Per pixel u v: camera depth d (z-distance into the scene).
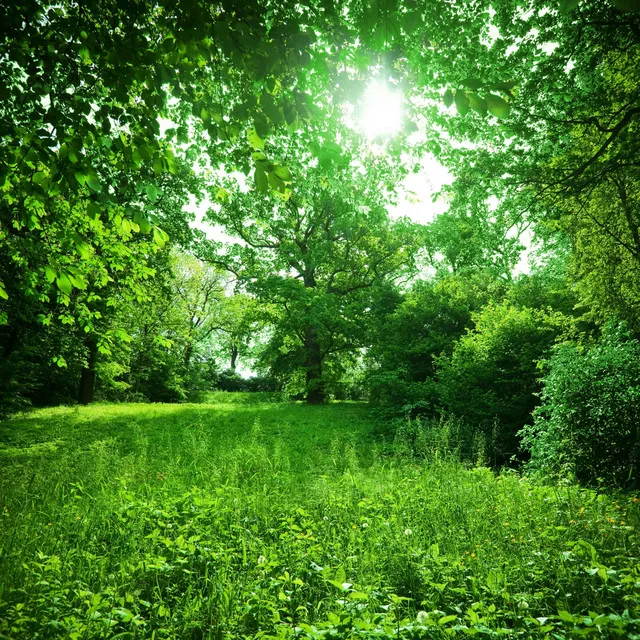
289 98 3.21
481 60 7.20
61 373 20.56
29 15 3.59
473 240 11.67
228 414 16.61
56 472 7.93
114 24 3.88
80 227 6.26
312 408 18.42
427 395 14.35
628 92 8.48
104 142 3.96
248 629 3.30
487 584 3.70
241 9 3.04
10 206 5.65
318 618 3.45
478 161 10.12
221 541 4.94
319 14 4.05
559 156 9.72
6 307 12.17
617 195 10.23
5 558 4.12
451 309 18.56
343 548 4.86
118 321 14.60
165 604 3.65
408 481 7.57
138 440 11.21
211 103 3.64
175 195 12.36
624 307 10.41
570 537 4.71
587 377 8.75
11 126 3.69
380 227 21.11
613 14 7.50
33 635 2.82
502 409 12.31
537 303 16.88
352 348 23.61
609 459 8.16
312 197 7.89
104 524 5.32
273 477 8.30
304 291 21.80
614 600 3.37
